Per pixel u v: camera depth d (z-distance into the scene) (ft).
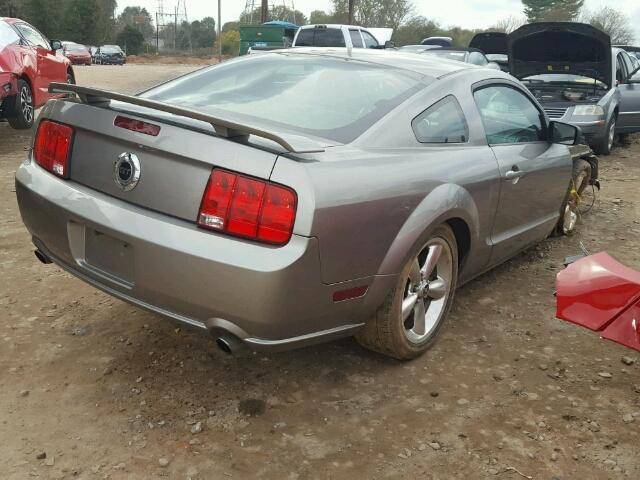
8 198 20.10
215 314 8.39
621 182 27.45
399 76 11.32
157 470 8.19
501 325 12.64
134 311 12.37
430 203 9.94
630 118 35.65
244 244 8.08
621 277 7.79
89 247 9.55
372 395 10.02
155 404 9.53
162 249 8.38
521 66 33.91
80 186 9.50
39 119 10.40
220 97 10.91
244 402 9.70
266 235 8.05
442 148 10.91
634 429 9.38
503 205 12.51
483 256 12.46
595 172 19.61
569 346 11.89
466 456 8.68
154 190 8.66
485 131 12.21
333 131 9.76
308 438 8.95
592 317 7.78
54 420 9.06
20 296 12.84
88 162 9.41
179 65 174.19
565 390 10.37
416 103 10.68
